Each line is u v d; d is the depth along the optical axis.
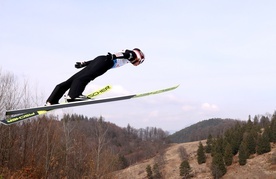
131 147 120.56
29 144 22.70
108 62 6.11
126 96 6.71
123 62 6.40
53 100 5.95
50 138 23.30
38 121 23.25
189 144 110.31
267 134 76.44
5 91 20.47
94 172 24.25
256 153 74.31
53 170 21.31
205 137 164.25
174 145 117.44
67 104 5.85
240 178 62.94
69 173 23.17
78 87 5.81
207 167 74.69
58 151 23.41
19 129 22.58
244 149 70.06
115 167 29.95
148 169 78.94
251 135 75.38
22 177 19.22
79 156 24.56
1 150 20.84
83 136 27.27
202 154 78.62
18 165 21.19
